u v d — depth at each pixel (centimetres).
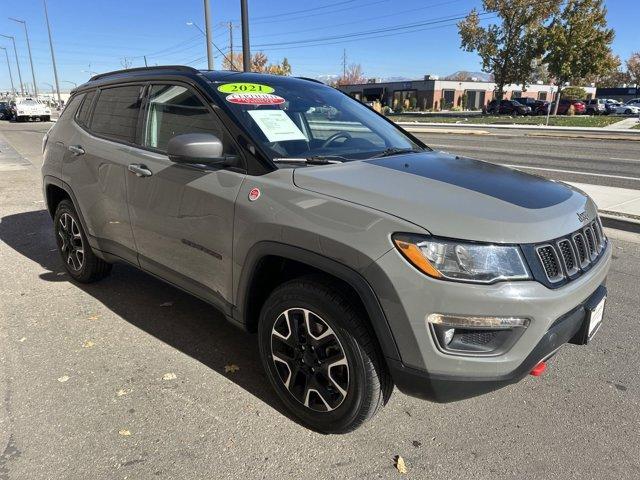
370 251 225
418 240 218
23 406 289
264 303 282
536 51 4731
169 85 347
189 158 278
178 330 381
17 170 1185
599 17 4216
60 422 276
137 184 348
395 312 222
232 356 346
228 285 293
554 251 230
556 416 289
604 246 288
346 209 237
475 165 316
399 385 235
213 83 324
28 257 542
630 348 363
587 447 264
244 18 1738
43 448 257
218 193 288
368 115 391
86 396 299
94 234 411
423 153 341
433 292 214
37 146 1814
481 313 213
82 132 421
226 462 250
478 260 214
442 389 225
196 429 272
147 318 399
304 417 273
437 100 6644
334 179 258
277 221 256
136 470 244
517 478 243
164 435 268
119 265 513
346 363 246
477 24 5034
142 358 341
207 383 314
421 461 253
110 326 385
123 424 276
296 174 267
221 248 291
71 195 424
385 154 322
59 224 462
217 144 279
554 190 280
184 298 438
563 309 228
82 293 445
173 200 318
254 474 243
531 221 230
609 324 399
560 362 345
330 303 244
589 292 249
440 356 220
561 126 3097
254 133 293
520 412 292
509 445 265
